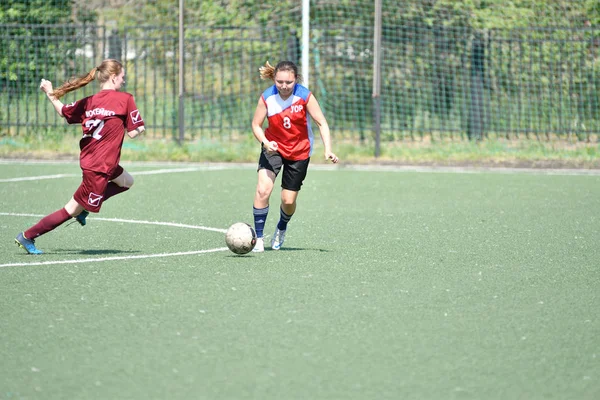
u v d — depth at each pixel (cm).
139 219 3403
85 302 2050
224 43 6600
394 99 6419
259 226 2731
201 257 2620
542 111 6569
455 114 6456
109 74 2606
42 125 6066
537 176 5103
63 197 3962
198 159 5603
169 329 1828
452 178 4941
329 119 6469
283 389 1479
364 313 1969
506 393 1479
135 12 6994
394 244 2888
